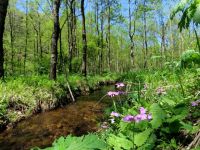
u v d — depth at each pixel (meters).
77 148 2.36
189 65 2.99
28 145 6.28
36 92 10.34
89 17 43.12
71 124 7.87
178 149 3.04
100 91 17.66
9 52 40.44
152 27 48.00
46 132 7.20
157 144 3.27
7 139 6.70
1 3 11.26
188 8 2.25
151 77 8.42
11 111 8.42
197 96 4.36
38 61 36.06
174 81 6.34
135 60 54.94
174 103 4.24
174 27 39.91
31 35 45.09
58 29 14.12
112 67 82.62
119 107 5.58
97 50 41.94
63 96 11.89
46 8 27.47
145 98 5.55
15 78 12.48
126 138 3.23
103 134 4.39
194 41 4.66
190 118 3.72
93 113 9.07
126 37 57.09
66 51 36.91
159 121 3.27
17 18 44.53
